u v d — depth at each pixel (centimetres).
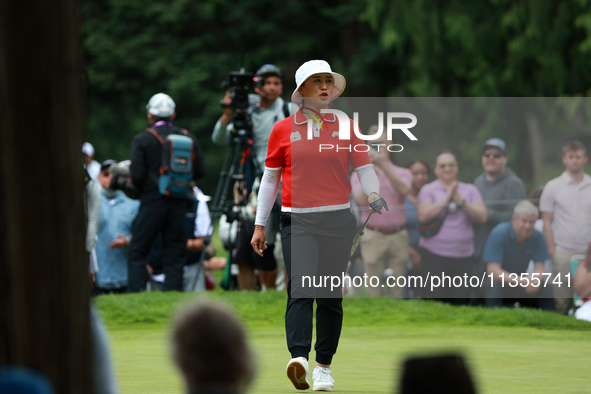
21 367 670
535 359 1897
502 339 2295
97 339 738
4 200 668
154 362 1847
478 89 7019
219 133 3266
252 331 2467
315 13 9931
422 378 555
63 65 700
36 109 690
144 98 9731
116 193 3359
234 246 3186
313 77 1591
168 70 9569
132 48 9625
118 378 1598
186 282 3338
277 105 3061
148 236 3059
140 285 3056
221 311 578
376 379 1642
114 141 9600
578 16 6712
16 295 670
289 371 1495
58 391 688
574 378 1616
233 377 571
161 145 3061
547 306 2767
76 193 705
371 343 2225
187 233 3262
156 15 9794
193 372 569
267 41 9944
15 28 689
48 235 689
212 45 9906
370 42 9025
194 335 568
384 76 8931
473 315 2639
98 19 9856
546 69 6812
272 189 1623
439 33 7194
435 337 2334
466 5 7138
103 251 3303
